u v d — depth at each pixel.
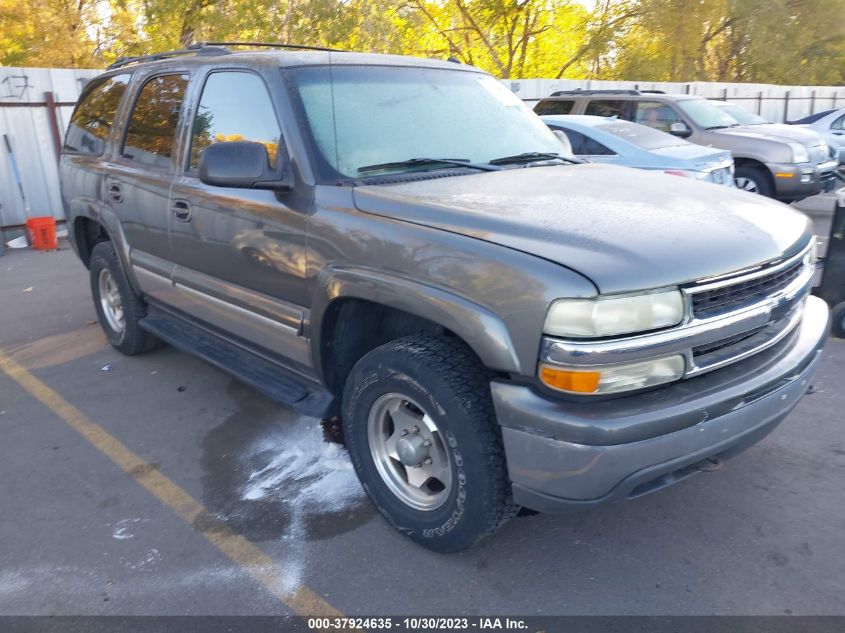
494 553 3.18
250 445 4.21
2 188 10.36
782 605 2.82
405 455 3.11
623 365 2.50
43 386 5.14
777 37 27.48
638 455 2.51
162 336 4.78
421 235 2.88
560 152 4.17
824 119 15.05
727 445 2.75
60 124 10.83
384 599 2.91
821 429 4.23
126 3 19.44
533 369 2.54
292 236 3.40
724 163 8.64
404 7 22.42
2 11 18.62
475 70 4.49
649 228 2.76
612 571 3.04
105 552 3.25
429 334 3.08
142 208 4.58
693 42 26.48
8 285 8.11
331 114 3.56
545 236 2.68
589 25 27.47
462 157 3.72
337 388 3.57
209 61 4.16
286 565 3.13
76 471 3.96
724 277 2.67
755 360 2.91
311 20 16.03
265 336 3.81
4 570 3.13
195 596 2.95
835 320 5.73
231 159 3.25
